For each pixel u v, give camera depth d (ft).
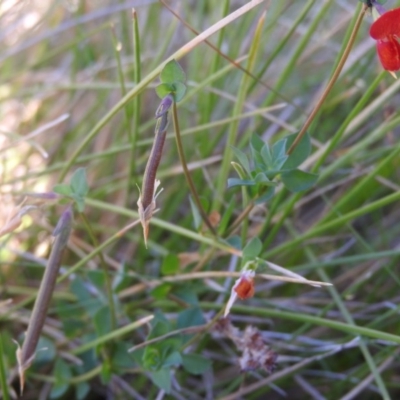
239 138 0.91
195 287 0.67
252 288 0.45
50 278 0.49
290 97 0.95
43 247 0.85
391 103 0.88
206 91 0.83
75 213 0.87
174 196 0.86
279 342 0.69
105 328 0.63
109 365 0.63
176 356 0.54
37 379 0.75
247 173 0.50
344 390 0.77
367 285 0.83
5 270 0.83
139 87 0.48
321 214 0.85
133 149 0.68
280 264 0.81
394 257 0.76
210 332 0.62
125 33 0.90
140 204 0.42
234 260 0.66
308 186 0.50
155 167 0.41
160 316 0.58
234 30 0.91
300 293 0.82
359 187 0.64
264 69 0.67
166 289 0.63
